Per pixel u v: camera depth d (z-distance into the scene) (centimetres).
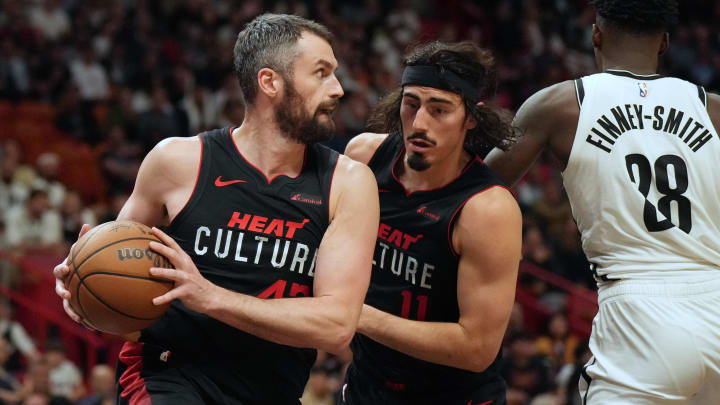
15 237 1850
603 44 656
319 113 539
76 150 2341
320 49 540
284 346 553
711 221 612
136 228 518
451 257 622
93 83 2489
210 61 2616
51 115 2427
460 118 595
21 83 2434
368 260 539
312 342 514
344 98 2527
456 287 630
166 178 548
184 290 501
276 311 506
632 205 607
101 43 2584
